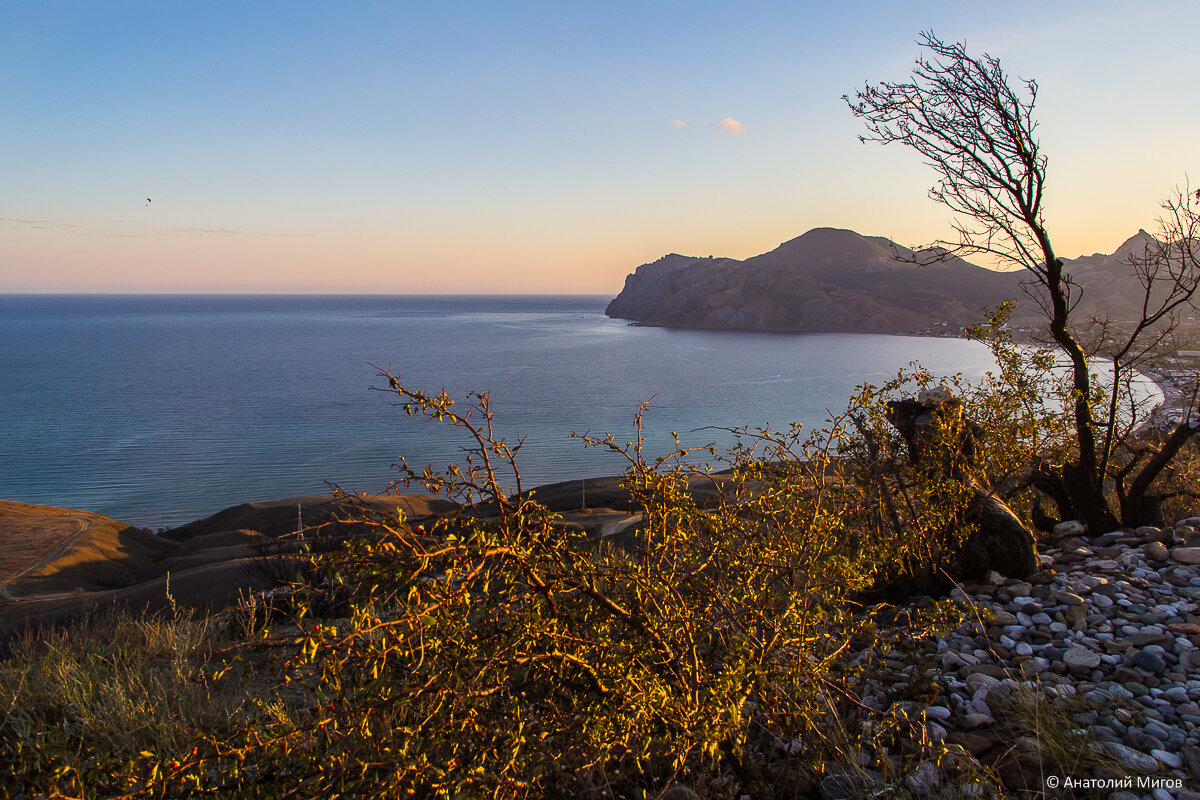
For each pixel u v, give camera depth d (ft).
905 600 16.89
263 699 11.51
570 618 7.38
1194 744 9.64
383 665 6.05
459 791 6.06
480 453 6.81
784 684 8.36
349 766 6.08
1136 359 22.75
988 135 21.57
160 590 53.01
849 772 8.87
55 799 5.79
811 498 11.15
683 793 8.05
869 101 24.00
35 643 16.69
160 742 10.12
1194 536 19.71
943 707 10.78
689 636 7.90
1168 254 21.81
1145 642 13.15
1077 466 22.08
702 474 9.40
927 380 18.15
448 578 6.12
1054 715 10.23
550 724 7.17
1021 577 16.84
